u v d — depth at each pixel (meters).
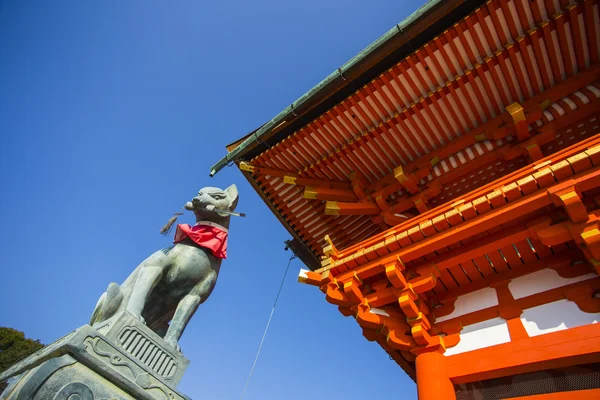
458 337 7.89
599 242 6.00
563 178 6.38
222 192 7.78
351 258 8.21
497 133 9.17
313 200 11.90
